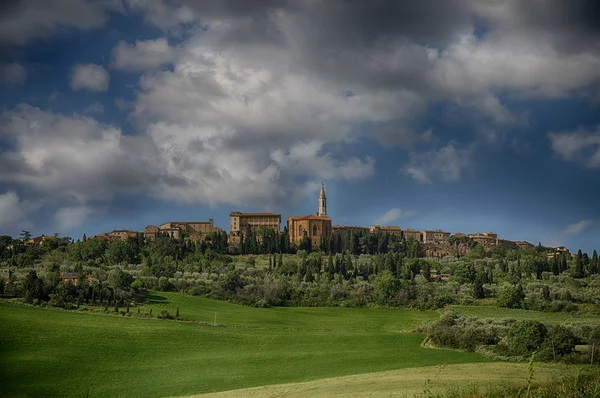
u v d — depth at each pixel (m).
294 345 151.62
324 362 130.75
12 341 139.62
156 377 121.38
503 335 141.50
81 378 120.00
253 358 136.75
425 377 99.69
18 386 113.69
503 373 100.31
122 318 171.25
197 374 123.25
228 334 162.62
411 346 146.88
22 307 170.88
